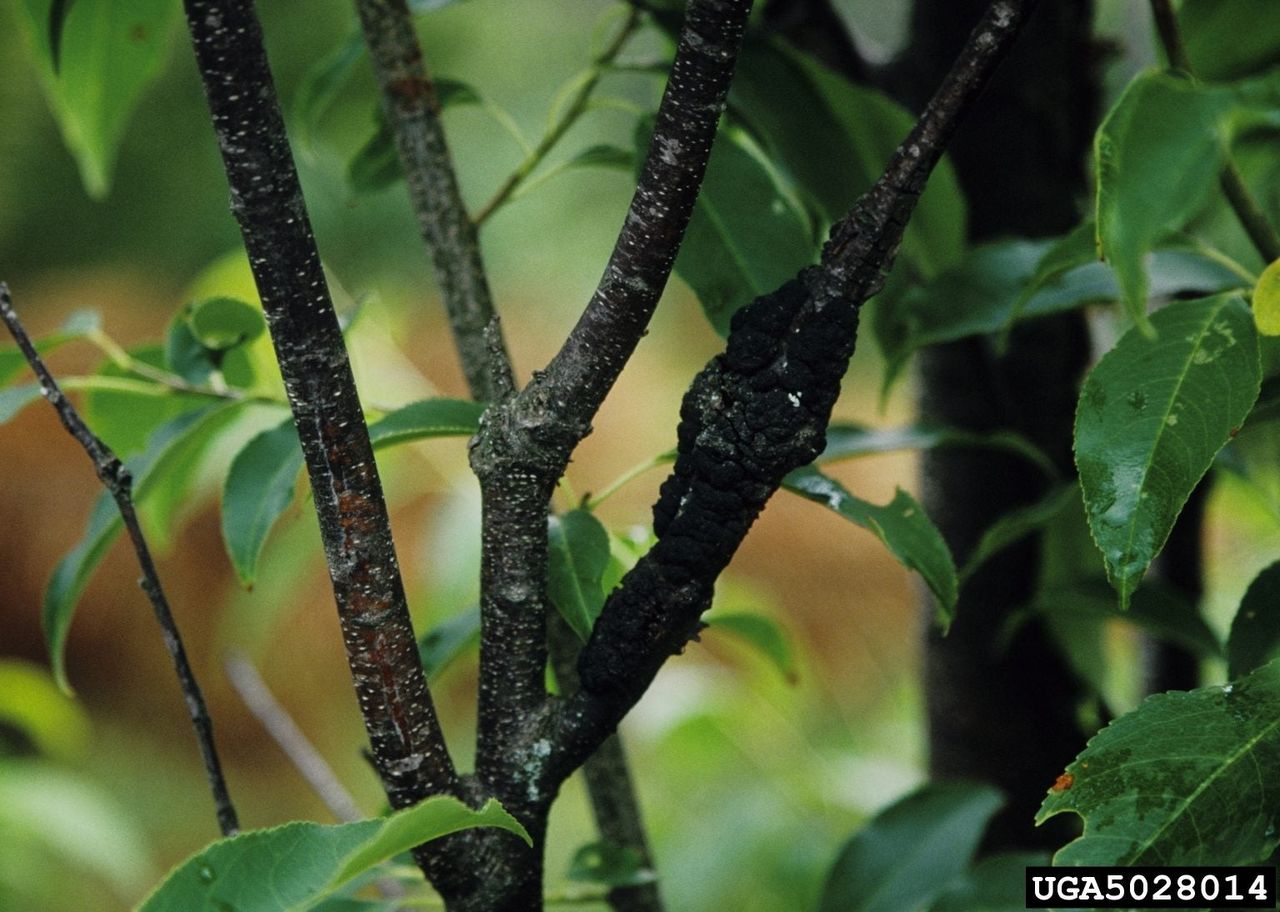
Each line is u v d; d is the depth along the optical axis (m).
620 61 1.28
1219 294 1.11
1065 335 1.32
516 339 6.67
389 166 1.31
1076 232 1.16
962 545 1.34
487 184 7.64
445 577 1.74
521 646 1.09
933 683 1.37
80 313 1.27
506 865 1.09
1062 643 1.32
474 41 7.94
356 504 1.06
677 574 1.07
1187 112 1.04
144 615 4.58
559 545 1.12
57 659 1.23
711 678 2.06
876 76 1.34
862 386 5.58
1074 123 1.34
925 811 1.31
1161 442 1.09
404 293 6.93
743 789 2.01
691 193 1.04
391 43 1.21
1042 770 1.35
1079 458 1.09
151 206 7.44
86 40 1.33
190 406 1.31
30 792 2.24
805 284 1.07
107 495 1.22
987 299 1.23
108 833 2.28
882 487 4.96
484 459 1.08
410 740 1.07
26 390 1.23
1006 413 1.33
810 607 4.60
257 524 1.18
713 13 1.03
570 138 7.73
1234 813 1.05
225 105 1.03
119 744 4.49
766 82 1.24
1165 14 1.12
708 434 1.07
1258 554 2.26
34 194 7.22
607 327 1.06
